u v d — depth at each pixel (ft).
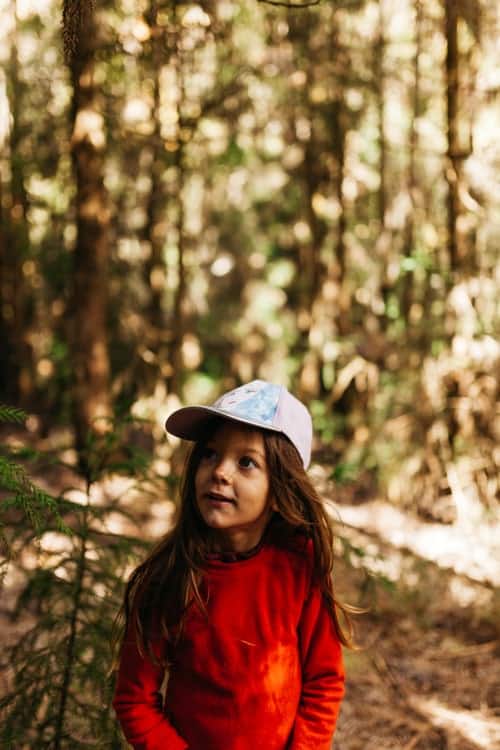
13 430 27.91
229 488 5.57
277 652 5.64
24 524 7.58
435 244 23.90
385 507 21.13
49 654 7.63
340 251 28.32
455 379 21.03
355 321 30.71
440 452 21.25
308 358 27.84
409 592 15.29
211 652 5.58
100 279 21.79
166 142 24.14
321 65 25.79
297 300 35.50
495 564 17.61
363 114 27.99
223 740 5.55
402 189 26.58
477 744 10.96
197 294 35.40
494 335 20.92
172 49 16.83
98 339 21.75
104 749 7.45
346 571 16.28
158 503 18.58
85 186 21.50
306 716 5.78
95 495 19.36
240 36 25.79
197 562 5.71
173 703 5.72
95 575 7.80
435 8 21.75
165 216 28.19
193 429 5.91
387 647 13.57
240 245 37.35
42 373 31.76
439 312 22.68
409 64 25.73
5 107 25.26
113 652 7.21
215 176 34.99
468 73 19.95
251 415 5.60
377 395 24.62
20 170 27.12
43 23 23.38
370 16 26.12
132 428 25.21
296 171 32.53
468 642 13.89
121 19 17.10
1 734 7.43
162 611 5.68
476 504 20.62
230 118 27.40
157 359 26.58
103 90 22.45
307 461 5.93
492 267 21.24
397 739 11.02
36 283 32.04
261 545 5.83
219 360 35.37
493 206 20.72
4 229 29.17
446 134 20.84
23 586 13.37
